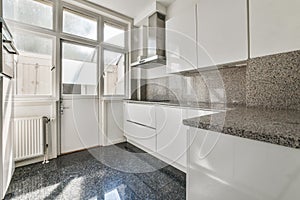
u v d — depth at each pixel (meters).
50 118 2.23
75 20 2.52
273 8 1.11
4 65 1.25
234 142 0.55
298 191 0.41
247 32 1.29
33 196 1.35
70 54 2.49
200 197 0.66
